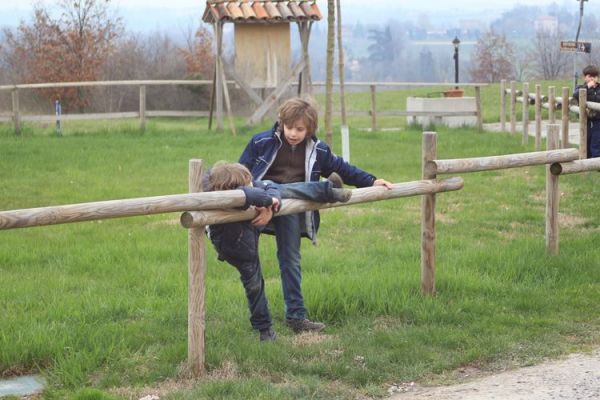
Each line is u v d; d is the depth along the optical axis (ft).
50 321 39.73
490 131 130.93
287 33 127.13
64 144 110.52
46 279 48.19
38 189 78.43
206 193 31.91
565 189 78.33
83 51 184.65
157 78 191.72
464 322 39.91
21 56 187.83
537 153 46.96
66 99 180.96
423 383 33.19
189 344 33.42
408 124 141.18
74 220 29.22
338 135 122.62
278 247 38.50
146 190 77.87
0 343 35.32
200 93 176.65
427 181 41.27
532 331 38.68
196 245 32.83
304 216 38.22
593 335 38.24
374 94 131.34
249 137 117.60
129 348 35.83
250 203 32.71
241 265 35.45
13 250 55.62
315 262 50.70
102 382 32.60
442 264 49.29
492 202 73.67
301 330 38.45
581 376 32.55
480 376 33.73
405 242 58.03
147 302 42.47
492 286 44.91
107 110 182.19
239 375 33.53
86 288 46.60
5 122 131.85
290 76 125.29
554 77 256.32
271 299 42.32
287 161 37.37
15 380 33.45
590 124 83.71
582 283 46.24
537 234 60.64
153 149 105.40
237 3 123.24
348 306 41.32
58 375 33.12
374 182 38.83
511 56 263.90
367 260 51.98
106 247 56.29
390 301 41.52
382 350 36.09
